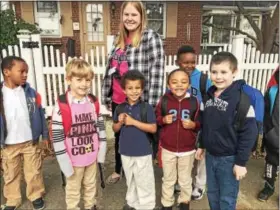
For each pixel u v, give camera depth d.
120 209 2.72
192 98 2.47
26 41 4.84
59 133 2.28
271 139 2.66
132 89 2.40
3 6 11.51
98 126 2.50
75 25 12.26
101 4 12.25
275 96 2.59
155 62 2.54
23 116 2.52
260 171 3.45
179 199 2.62
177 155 2.48
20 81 2.47
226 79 2.04
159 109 2.54
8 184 2.62
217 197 2.35
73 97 2.34
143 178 2.50
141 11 2.54
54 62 5.13
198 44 13.08
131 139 2.46
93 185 2.54
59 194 2.95
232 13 13.74
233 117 2.03
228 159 2.14
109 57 2.82
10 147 2.53
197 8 12.70
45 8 12.05
